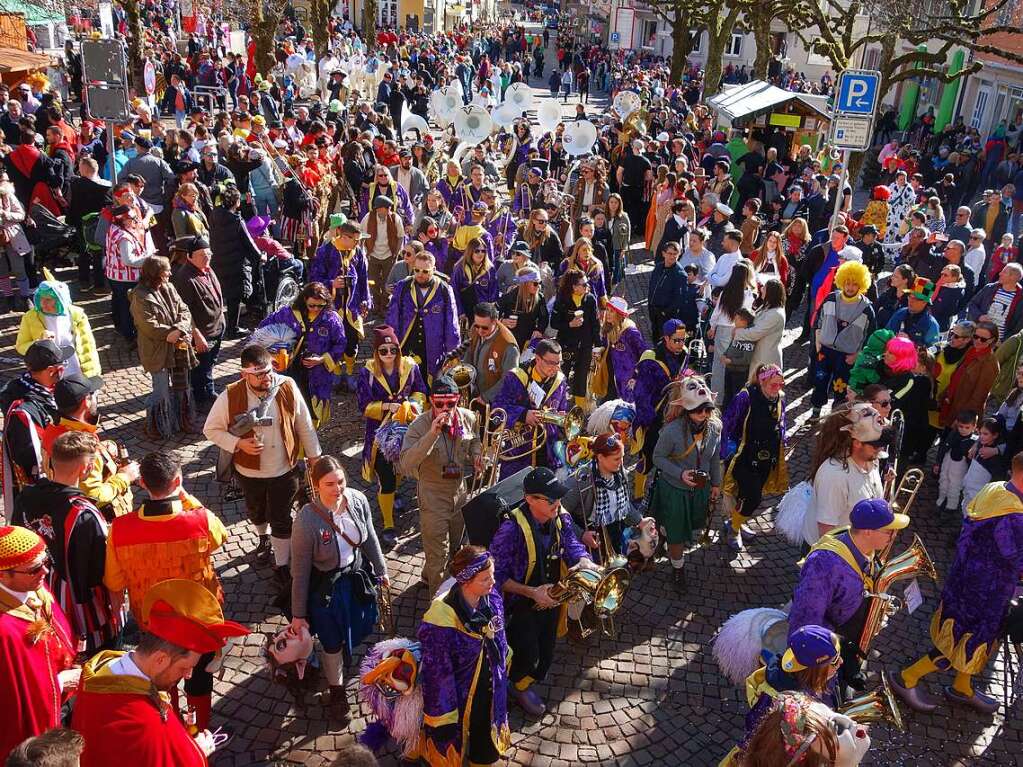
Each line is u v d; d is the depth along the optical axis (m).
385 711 4.32
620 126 22.56
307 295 7.51
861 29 36.19
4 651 3.59
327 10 33.00
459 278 9.84
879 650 5.98
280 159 14.38
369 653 4.48
